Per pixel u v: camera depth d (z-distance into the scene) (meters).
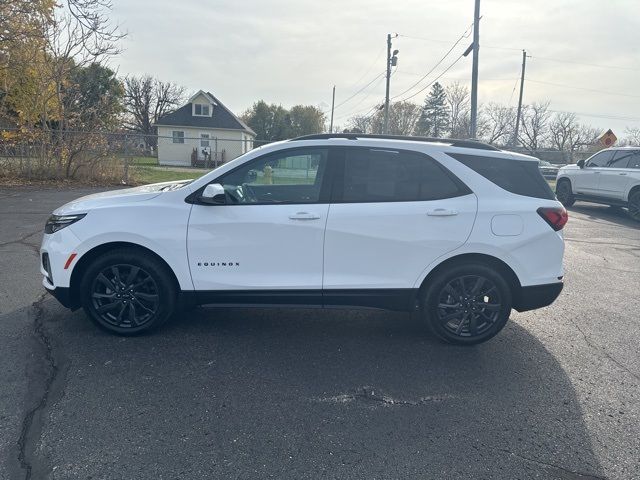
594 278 6.54
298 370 3.63
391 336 4.36
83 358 3.68
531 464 2.62
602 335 4.50
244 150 40.25
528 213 3.99
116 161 16.38
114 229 3.88
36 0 14.95
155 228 3.89
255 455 2.63
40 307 4.66
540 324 4.76
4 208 10.48
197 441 2.73
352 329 4.50
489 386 3.48
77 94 16.97
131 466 2.49
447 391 3.39
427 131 67.81
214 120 39.81
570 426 3.00
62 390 3.20
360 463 2.59
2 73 15.72
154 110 66.81
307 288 3.99
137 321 4.09
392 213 3.91
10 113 16.64
